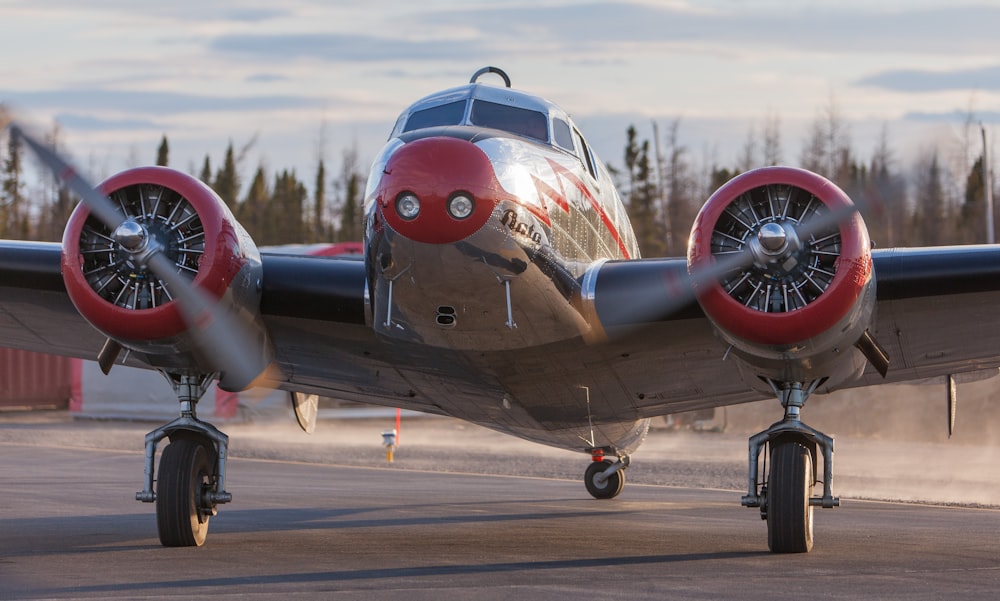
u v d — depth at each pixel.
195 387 15.01
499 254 13.32
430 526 18.12
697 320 14.75
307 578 11.62
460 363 15.50
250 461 34.81
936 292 14.00
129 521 18.05
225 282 13.92
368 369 16.86
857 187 13.45
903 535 16.62
